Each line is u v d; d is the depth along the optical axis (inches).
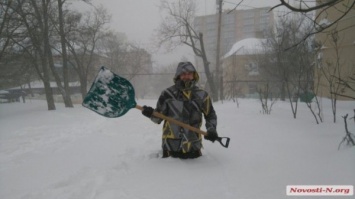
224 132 251.3
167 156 165.3
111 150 216.8
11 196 132.3
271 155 169.2
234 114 394.0
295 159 159.0
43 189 138.3
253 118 333.7
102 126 368.2
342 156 151.6
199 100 158.6
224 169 146.9
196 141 158.6
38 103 965.8
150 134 283.7
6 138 315.9
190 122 157.8
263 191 119.8
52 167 177.8
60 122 437.1
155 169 148.0
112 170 153.7
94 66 1153.4
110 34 1018.1
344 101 491.5
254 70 1323.8
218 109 494.0
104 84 153.9
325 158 155.6
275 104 521.3
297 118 323.3
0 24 631.2
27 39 711.7
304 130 242.4
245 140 213.2
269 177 134.5
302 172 138.4
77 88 1363.2
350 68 506.9
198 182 130.8
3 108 816.9
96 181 140.1
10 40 669.9
